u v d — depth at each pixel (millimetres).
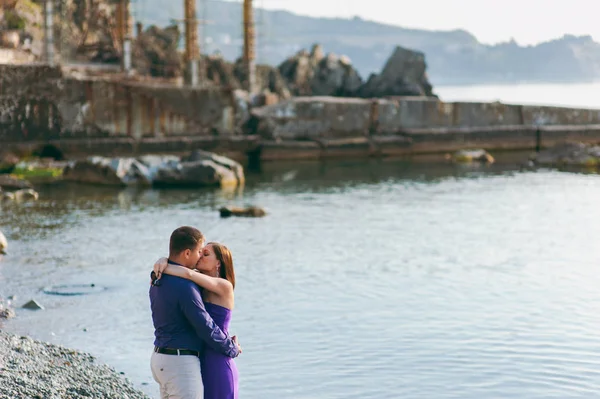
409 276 16719
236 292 15156
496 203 28391
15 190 30031
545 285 15953
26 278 16109
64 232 21625
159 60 64750
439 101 50375
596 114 53875
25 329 12461
